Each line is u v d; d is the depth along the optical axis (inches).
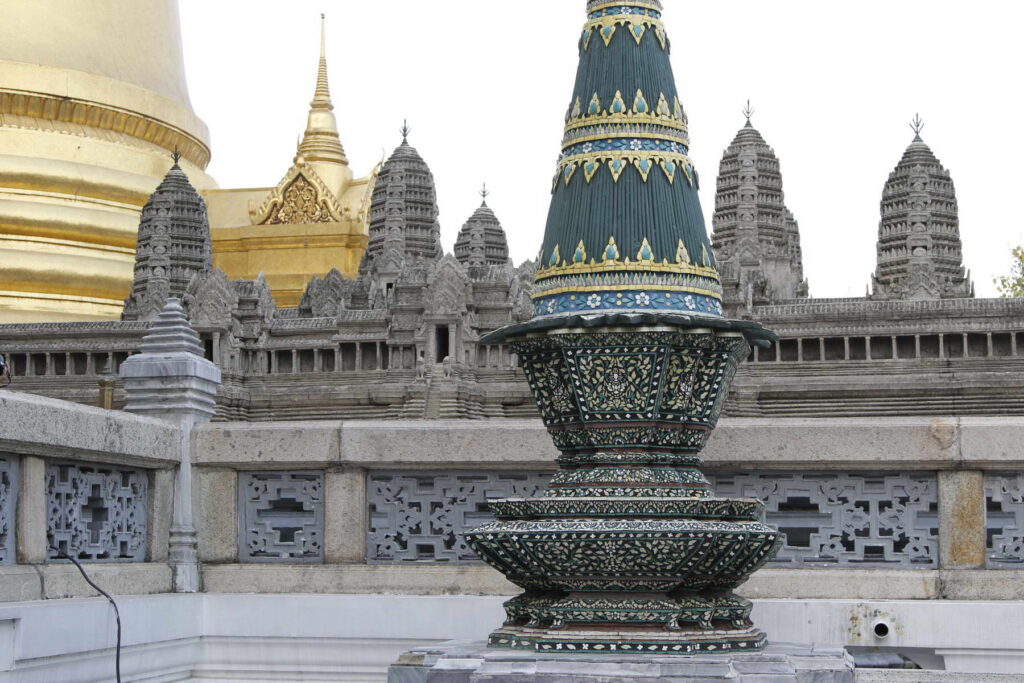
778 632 621.6
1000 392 2395.4
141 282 3095.5
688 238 520.7
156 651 639.8
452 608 647.8
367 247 3339.1
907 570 631.2
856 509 637.9
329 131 4119.1
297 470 686.5
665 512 505.0
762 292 2748.5
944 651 614.2
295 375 2635.3
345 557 676.1
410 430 668.1
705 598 527.2
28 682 559.5
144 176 3575.3
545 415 532.4
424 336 2511.1
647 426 514.6
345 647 658.8
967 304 2506.2
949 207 3019.2
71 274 3304.6
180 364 698.8
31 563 594.9
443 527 672.4
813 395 2450.8
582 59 538.3
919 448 624.1
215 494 692.1
